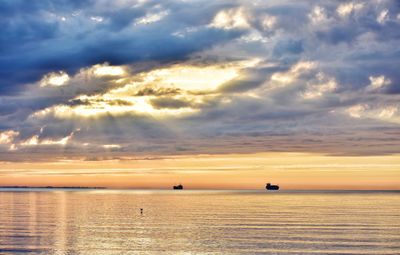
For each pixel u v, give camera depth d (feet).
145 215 496.64
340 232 318.65
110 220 433.07
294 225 366.22
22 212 549.54
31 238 298.76
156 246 263.49
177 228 353.72
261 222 394.93
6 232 331.16
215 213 519.60
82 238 298.15
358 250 244.83
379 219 419.33
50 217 471.62
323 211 542.98
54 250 252.42
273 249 249.75
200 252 244.42
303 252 240.32
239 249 250.78
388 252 239.50
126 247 261.44
